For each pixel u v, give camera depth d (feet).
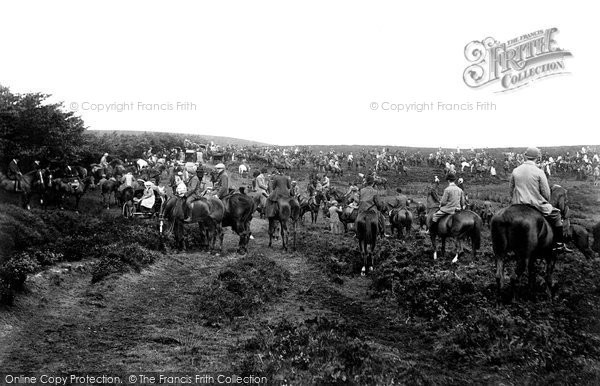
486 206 87.10
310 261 48.11
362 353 22.18
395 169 190.60
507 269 35.53
